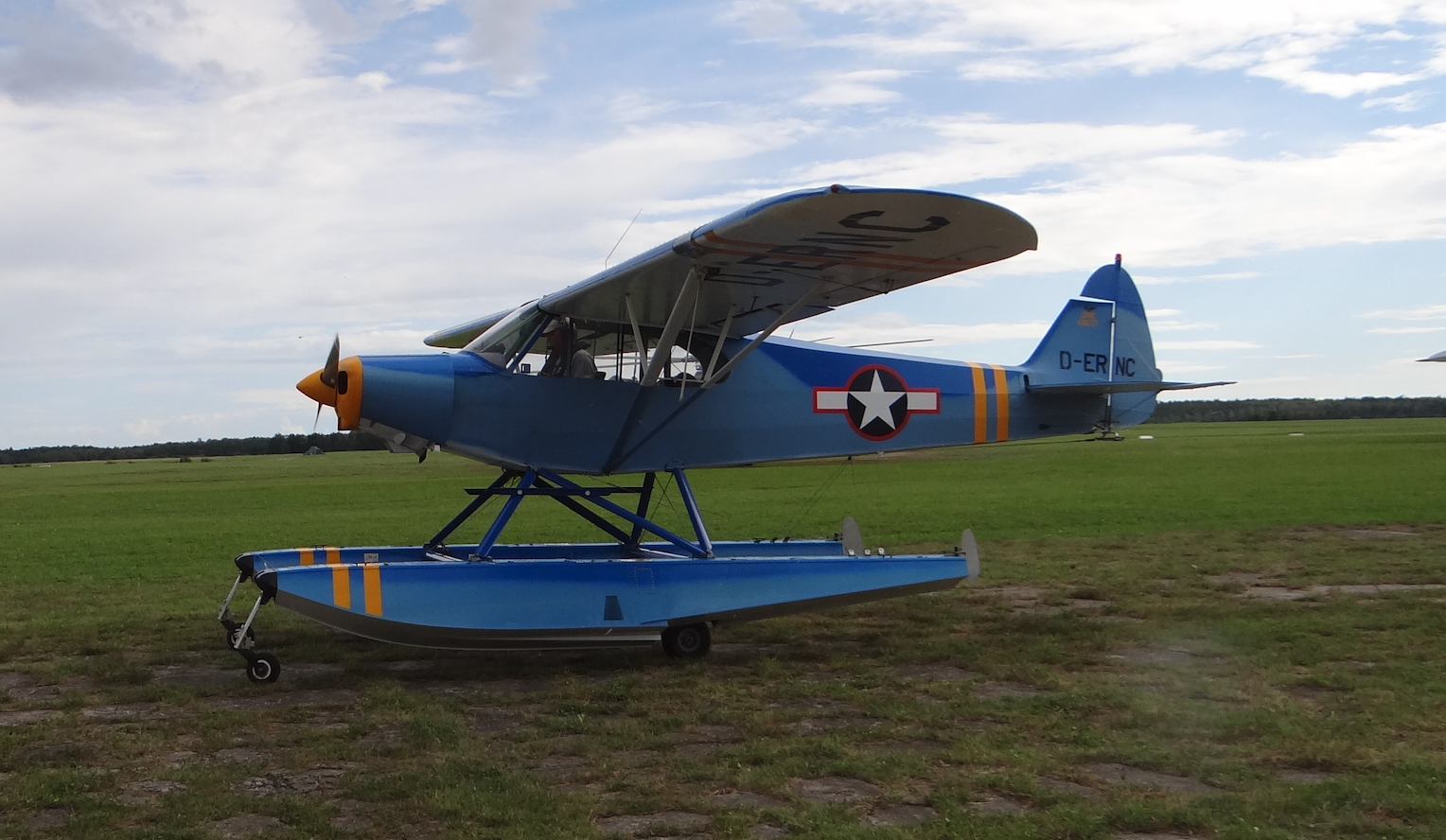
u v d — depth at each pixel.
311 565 7.61
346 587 6.47
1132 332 10.45
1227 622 7.72
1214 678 6.07
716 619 7.16
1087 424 10.08
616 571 7.05
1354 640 6.98
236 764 4.64
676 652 7.08
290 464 63.66
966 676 6.40
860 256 6.74
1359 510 16.19
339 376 7.27
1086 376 10.09
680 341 8.14
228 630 6.60
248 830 3.85
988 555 12.02
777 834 3.78
